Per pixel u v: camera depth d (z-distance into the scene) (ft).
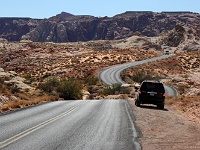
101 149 35.29
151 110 81.41
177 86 233.76
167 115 71.72
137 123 57.00
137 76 311.27
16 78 170.19
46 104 91.15
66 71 380.78
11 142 37.06
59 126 50.60
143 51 638.94
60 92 142.61
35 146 35.53
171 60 478.59
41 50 636.07
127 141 40.22
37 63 504.84
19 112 68.49
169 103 105.81
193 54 537.24
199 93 145.48
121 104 94.53
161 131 49.55
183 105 95.45
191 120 65.16
